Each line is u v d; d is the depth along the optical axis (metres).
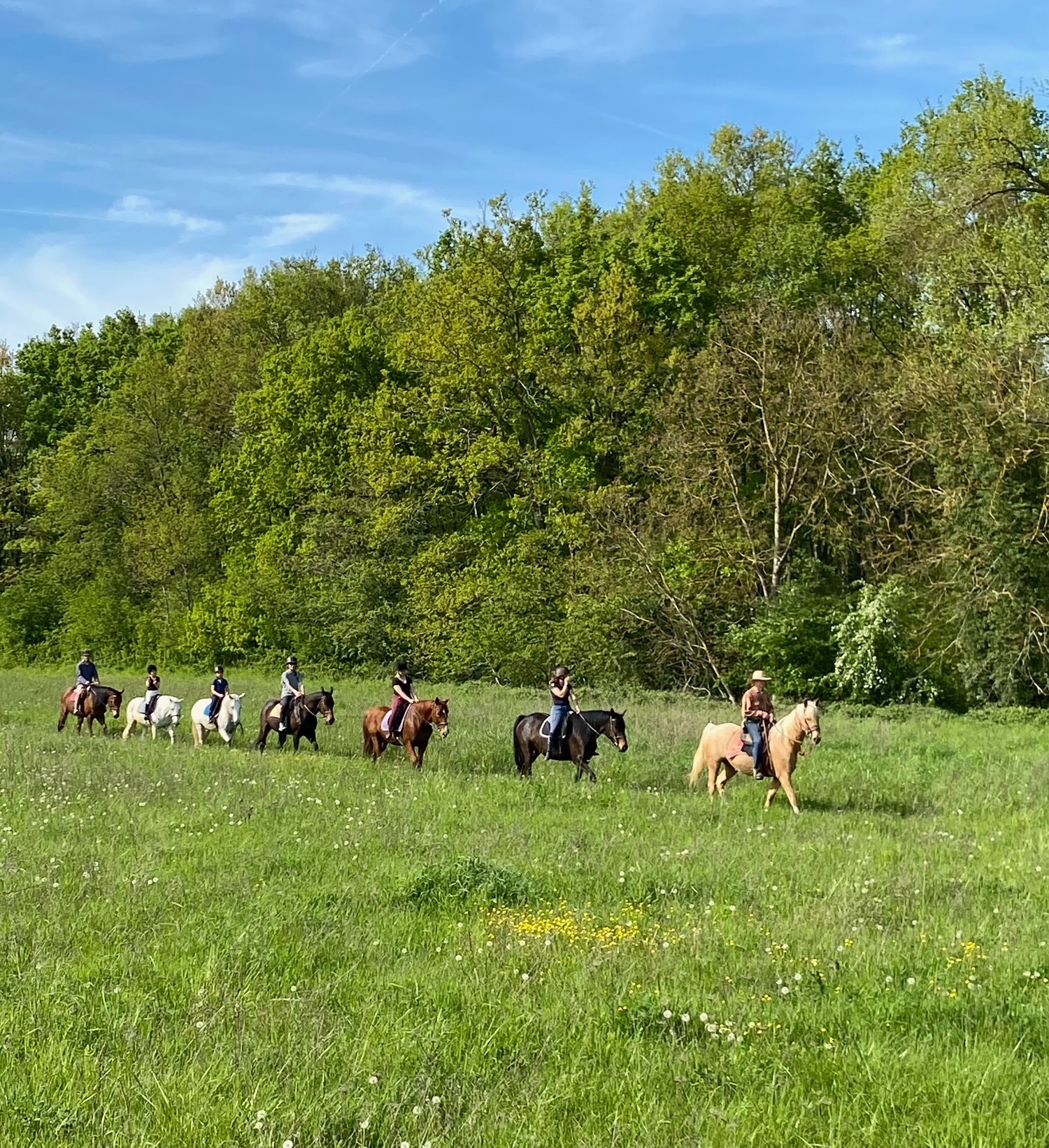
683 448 41.50
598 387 46.06
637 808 17.98
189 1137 6.46
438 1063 7.62
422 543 49.72
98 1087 7.08
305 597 51.47
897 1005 8.52
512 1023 8.27
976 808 18.58
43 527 67.81
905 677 38.25
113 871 12.64
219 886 12.02
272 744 27.86
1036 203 37.72
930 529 41.50
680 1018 8.30
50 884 11.93
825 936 10.34
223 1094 7.02
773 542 42.50
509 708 33.47
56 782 19.11
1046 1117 6.86
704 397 41.75
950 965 9.50
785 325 41.91
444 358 47.81
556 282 49.41
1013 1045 7.93
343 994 8.89
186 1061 7.54
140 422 64.75
